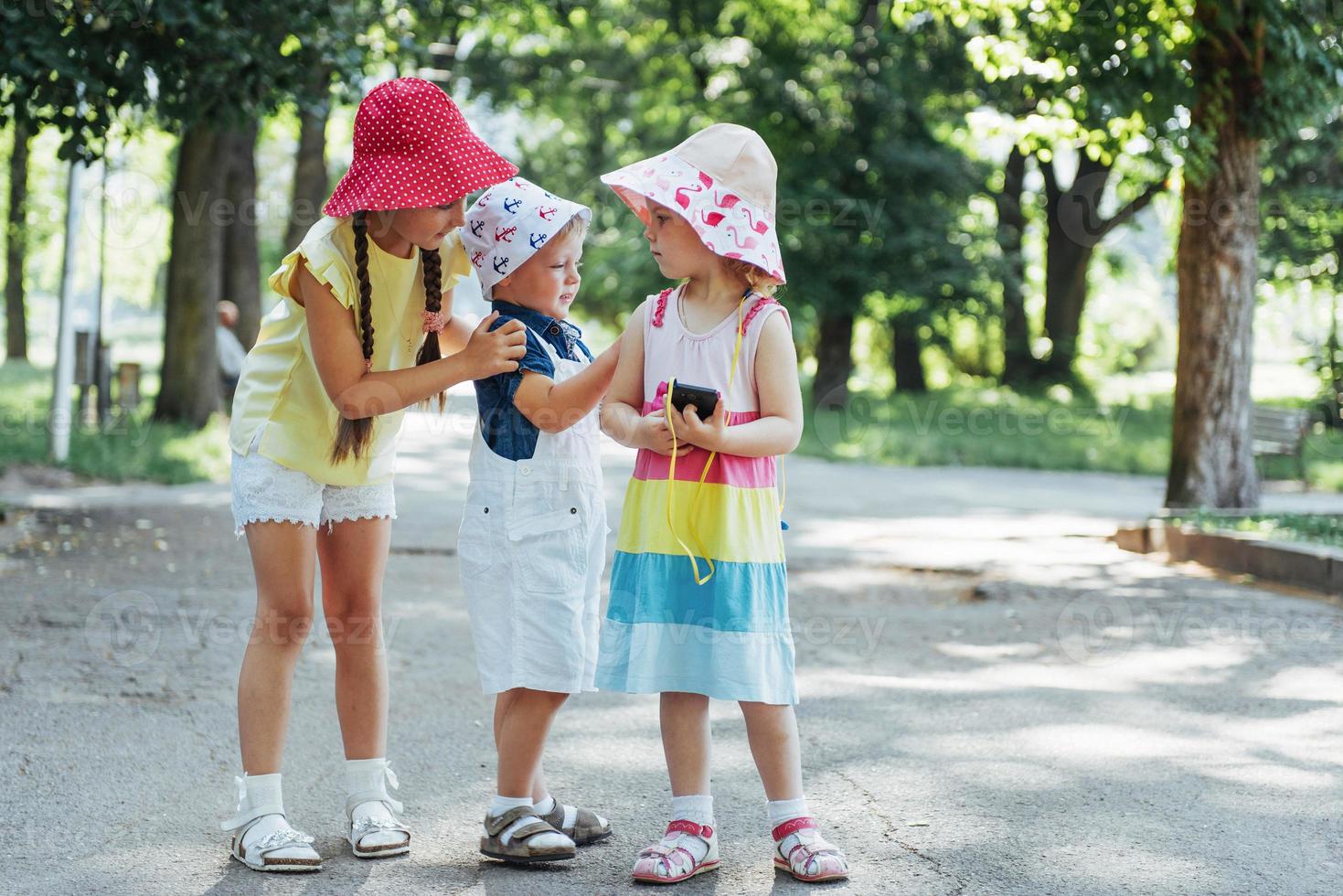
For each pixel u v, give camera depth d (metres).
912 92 24.58
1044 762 4.31
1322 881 3.24
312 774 4.13
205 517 10.05
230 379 18.03
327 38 9.78
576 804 3.88
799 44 25.38
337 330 3.24
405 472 14.14
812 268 24.42
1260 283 20.48
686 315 3.41
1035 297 34.09
